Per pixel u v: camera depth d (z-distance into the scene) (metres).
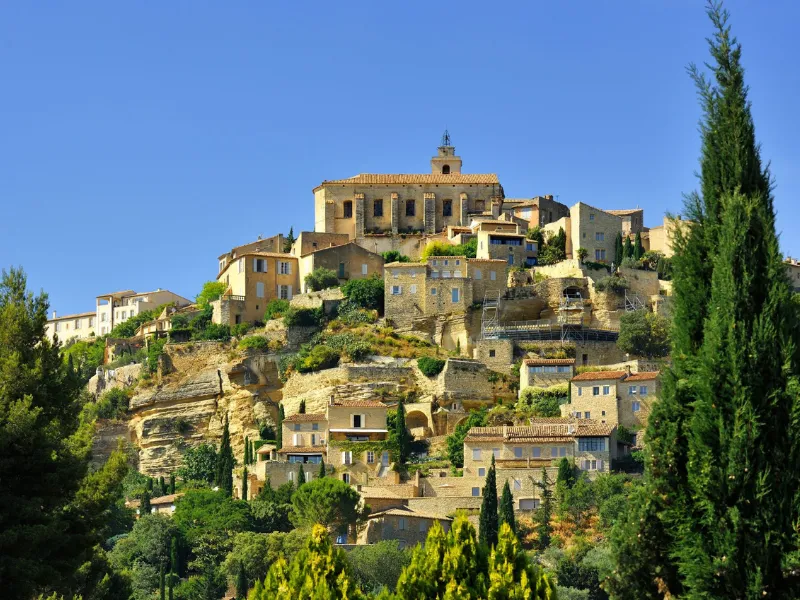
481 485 158.12
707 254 49.72
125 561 144.75
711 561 45.22
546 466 155.75
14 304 81.06
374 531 146.50
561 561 122.81
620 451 161.38
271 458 176.12
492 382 188.25
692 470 46.50
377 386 189.50
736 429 45.25
